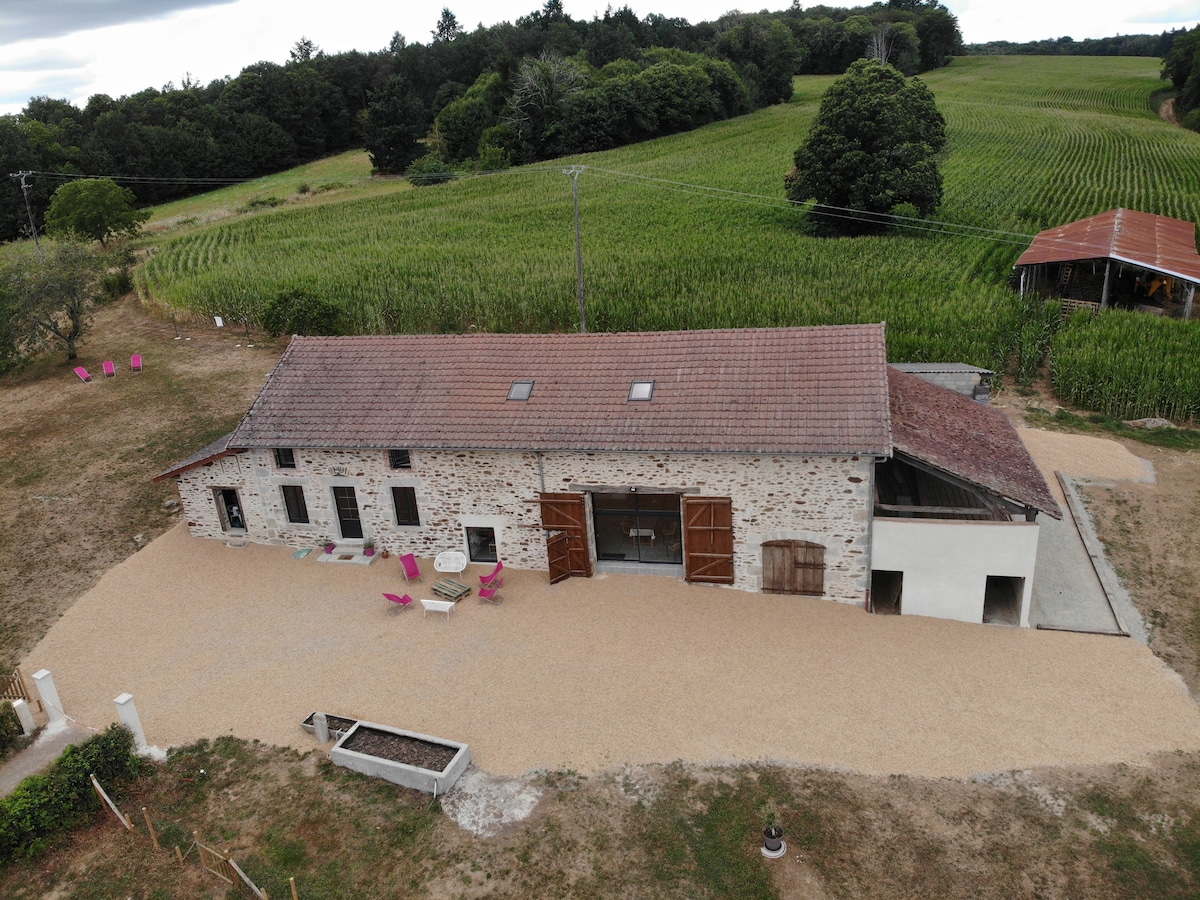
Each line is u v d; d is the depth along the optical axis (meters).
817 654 15.73
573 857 11.69
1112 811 12.15
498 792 12.86
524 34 113.19
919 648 15.83
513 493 18.34
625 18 124.44
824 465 16.17
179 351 36.31
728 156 73.06
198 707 14.99
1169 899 10.80
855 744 13.55
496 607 17.61
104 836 12.30
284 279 41.38
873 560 16.64
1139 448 24.14
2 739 13.99
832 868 11.40
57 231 56.25
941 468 15.81
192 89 109.44
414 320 36.88
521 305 36.06
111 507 22.75
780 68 99.88
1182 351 27.81
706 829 12.09
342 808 12.67
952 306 32.97
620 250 46.66
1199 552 18.77
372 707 14.83
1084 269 40.97
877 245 45.66
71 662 16.38
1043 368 30.61
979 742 13.52
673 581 18.19
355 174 87.62
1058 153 67.81
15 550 20.83
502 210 60.34
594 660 15.80
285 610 17.86
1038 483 16.81
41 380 33.34
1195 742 13.38
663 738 13.83
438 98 101.81
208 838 12.19
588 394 18.39
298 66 106.94
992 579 18.16
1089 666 15.23
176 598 18.47
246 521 20.50
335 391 19.89
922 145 47.66
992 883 11.11
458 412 18.64
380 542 19.81
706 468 16.86
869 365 17.28
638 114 82.94
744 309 33.69
